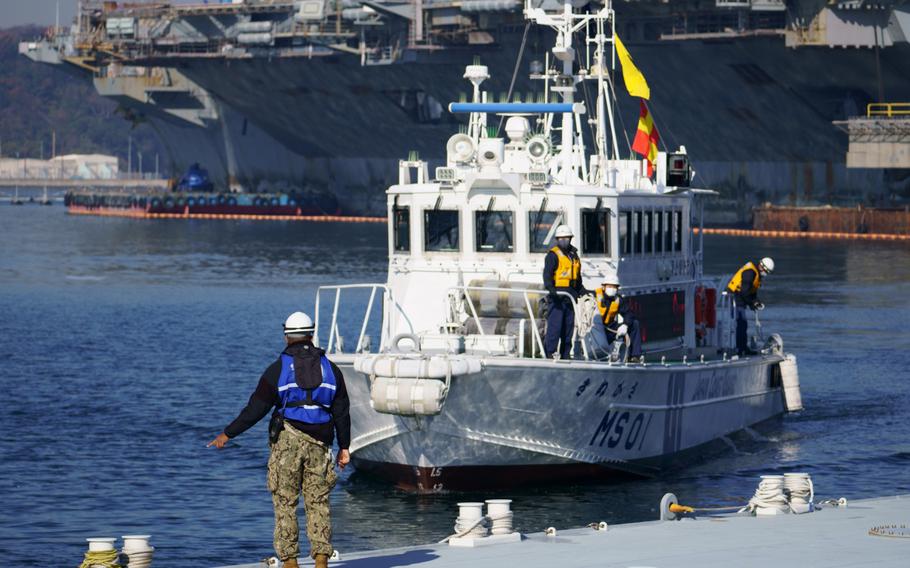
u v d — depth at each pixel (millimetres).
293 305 122438
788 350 85500
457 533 26609
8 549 38656
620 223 46656
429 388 40656
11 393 69750
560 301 43312
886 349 86000
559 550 25312
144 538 24297
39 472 49688
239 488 47062
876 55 186125
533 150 47625
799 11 186500
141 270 167250
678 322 51531
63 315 114125
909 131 187500
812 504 30469
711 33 194875
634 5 194125
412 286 46750
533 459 43531
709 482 46281
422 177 47656
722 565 23562
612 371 43375
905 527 27500
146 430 58781
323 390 23516
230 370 79312
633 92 50750
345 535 38500
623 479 46281
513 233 45625
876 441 54406
